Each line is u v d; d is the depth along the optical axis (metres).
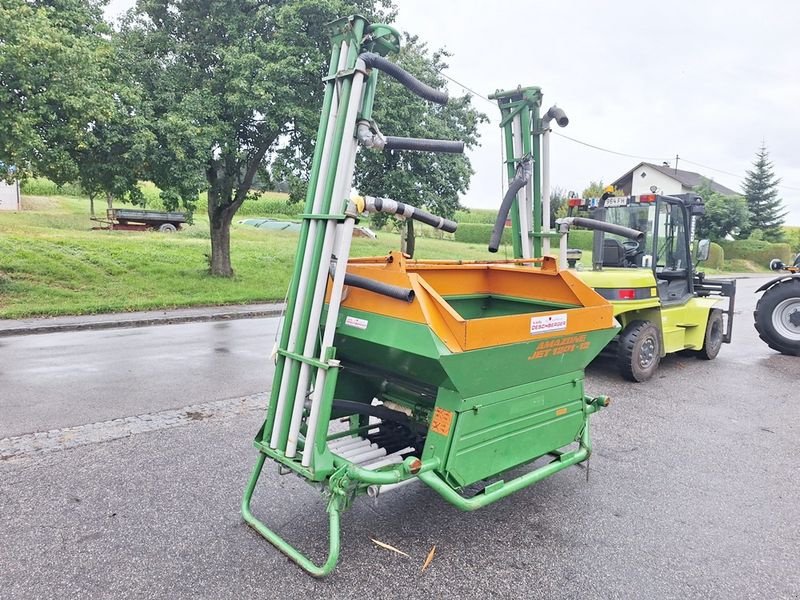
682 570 3.20
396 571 3.09
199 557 3.14
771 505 4.03
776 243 41.91
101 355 7.98
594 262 8.82
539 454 3.78
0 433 4.91
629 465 4.69
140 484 4.00
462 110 15.96
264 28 13.57
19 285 12.59
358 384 4.13
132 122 11.84
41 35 10.11
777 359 9.19
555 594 2.94
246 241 22.97
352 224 2.95
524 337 3.34
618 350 7.32
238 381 6.73
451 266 4.38
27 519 3.51
